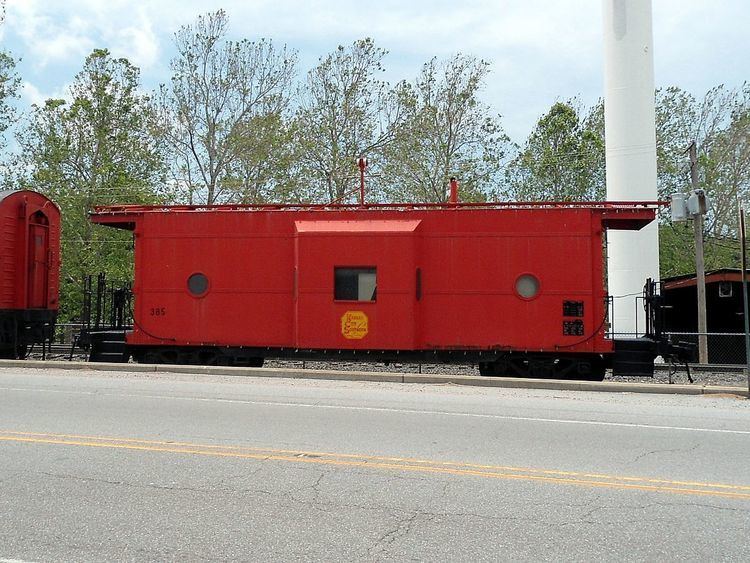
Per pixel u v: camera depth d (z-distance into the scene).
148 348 16.31
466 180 32.47
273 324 15.60
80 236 31.75
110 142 31.95
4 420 8.84
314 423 8.85
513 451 7.38
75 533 4.78
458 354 15.09
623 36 25.36
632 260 24.62
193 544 4.60
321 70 33.50
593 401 11.27
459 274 15.00
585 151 36.88
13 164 31.94
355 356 15.28
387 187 32.97
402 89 33.50
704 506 5.52
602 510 5.39
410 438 7.99
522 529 4.95
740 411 10.27
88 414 9.31
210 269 15.90
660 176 35.84
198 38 32.56
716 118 36.28
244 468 6.50
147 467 6.50
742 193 35.69
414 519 5.13
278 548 4.55
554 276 14.71
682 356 14.45
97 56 32.09
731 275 22.33
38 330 18.27
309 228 15.33
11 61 32.88
